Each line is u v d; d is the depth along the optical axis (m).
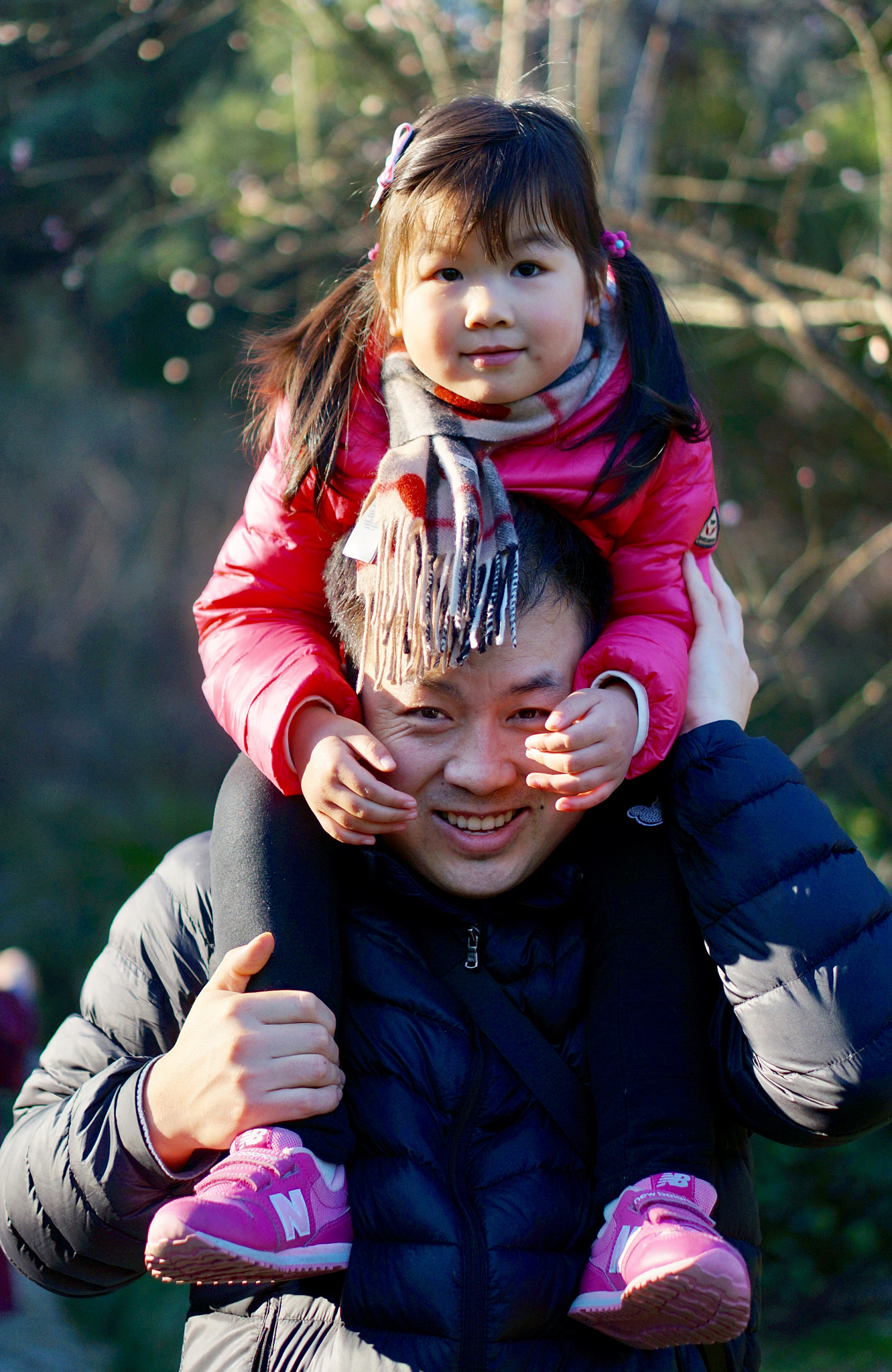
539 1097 2.43
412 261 2.44
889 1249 9.66
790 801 2.47
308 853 2.57
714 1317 2.15
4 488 20.52
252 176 8.95
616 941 2.52
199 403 15.36
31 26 7.71
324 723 2.49
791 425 11.73
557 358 2.43
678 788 2.53
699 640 2.70
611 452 2.52
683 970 2.50
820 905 2.37
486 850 2.47
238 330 13.27
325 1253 2.28
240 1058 2.28
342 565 2.57
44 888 17.70
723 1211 2.53
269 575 2.74
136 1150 2.35
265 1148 2.29
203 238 10.82
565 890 2.57
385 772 2.45
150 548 20.83
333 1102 2.32
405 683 2.40
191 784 21.08
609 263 2.63
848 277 8.84
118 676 21.38
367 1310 2.29
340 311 2.70
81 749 20.80
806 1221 9.73
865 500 11.90
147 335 13.95
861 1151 9.85
